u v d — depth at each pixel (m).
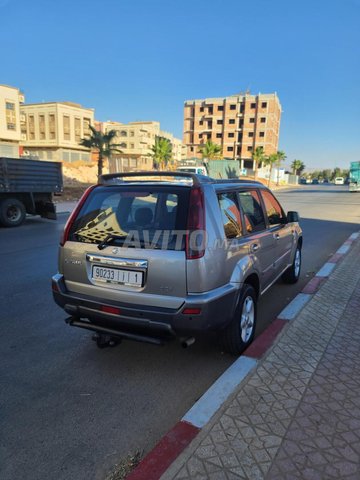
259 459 2.05
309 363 3.09
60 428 2.45
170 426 2.48
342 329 3.80
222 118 95.94
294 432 2.26
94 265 3.08
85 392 2.86
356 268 6.39
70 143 70.69
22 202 12.85
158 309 2.81
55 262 7.14
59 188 13.88
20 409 2.65
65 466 2.12
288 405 2.52
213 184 3.18
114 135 37.38
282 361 3.12
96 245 3.06
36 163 12.88
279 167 88.19
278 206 4.77
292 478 1.92
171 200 2.92
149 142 96.75
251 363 3.08
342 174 143.38
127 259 2.89
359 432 2.26
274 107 90.56
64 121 69.44
